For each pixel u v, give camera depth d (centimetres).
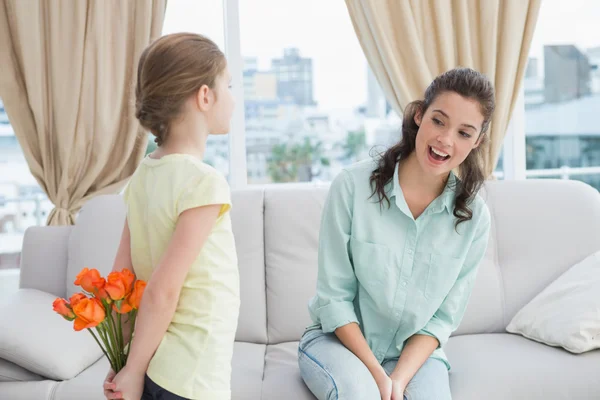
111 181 273
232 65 286
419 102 168
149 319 117
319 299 170
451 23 271
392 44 270
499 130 272
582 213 231
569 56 338
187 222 120
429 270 170
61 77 262
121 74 265
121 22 264
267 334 220
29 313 196
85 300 119
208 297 123
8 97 262
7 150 317
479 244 174
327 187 242
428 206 169
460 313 179
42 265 237
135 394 118
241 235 228
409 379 158
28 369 181
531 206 233
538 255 227
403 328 170
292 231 229
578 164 348
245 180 293
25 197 321
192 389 118
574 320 190
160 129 128
